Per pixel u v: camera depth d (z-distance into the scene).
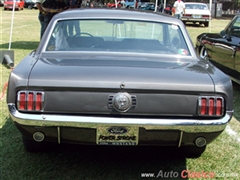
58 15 3.56
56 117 2.52
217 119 2.60
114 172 3.10
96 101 2.53
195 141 2.71
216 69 3.01
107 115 2.54
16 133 3.93
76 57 3.10
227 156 3.52
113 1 28.36
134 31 3.49
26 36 13.44
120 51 3.27
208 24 21.33
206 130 2.60
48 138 2.69
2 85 5.79
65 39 3.37
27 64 2.84
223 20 29.41
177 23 3.58
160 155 3.44
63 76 2.56
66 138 2.67
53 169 3.12
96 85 2.51
